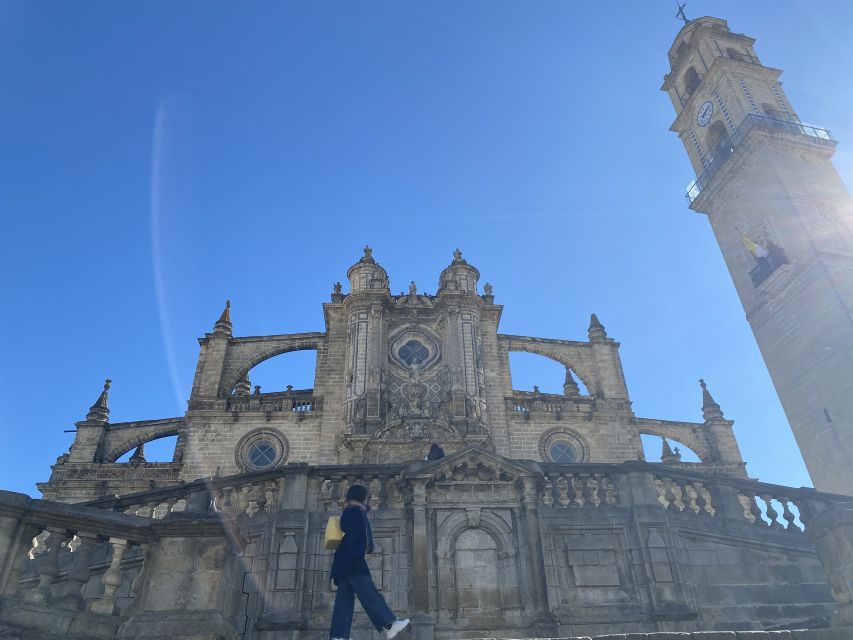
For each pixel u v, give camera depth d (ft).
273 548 52.13
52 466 145.69
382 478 56.75
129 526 37.37
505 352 159.12
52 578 36.24
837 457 127.85
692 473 58.54
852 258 138.72
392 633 26.40
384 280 162.61
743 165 159.22
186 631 34.17
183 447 144.97
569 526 55.06
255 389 153.58
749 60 181.06
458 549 53.88
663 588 52.34
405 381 148.56
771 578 54.49
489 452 57.26
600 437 147.74
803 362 137.59
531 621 50.42
